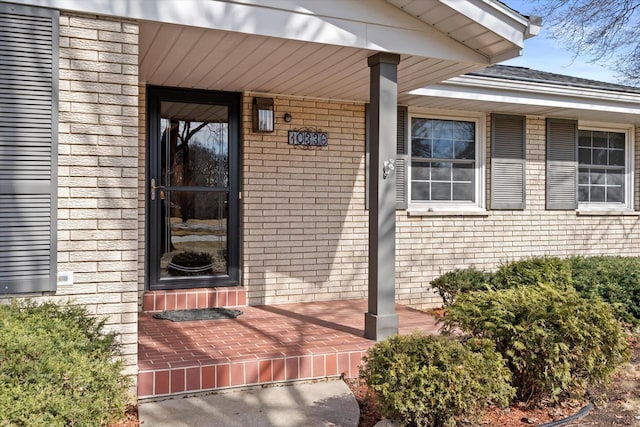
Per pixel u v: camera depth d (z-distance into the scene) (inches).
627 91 303.1
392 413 133.6
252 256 256.5
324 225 270.7
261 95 258.1
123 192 155.0
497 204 311.9
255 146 256.4
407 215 292.0
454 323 168.4
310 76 224.4
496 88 275.3
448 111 306.0
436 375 132.0
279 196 261.3
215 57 195.8
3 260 143.3
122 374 152.3
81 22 150.6
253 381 169.3
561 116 327.3
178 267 249.6
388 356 138.9
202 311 239.8
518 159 317.7
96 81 152.1
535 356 155.0
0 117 142.6
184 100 248.7
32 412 98.0
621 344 162.9
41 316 130.6
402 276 290.4
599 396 171.2
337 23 179.8
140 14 154.7
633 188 362.9
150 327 211.0
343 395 164.7
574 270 269.0
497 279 246.1
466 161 313.4
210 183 254.5
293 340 194.2
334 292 273.1
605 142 358.3
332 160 272.2
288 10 172.9
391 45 187.8
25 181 144.8
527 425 150.0
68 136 149.5
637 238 357.4
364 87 245.6
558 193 330.3
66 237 149.7
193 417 147.1
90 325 143.8
